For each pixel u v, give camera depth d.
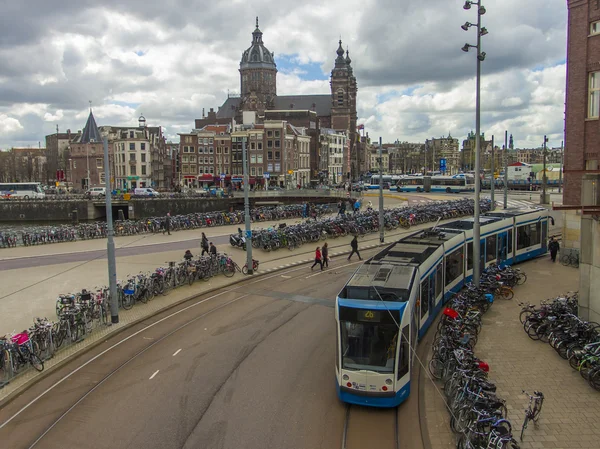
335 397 12.77
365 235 41.16
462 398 10.83
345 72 144.75
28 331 15.91
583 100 23.16
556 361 14.55
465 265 22.39
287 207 53.75
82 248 36.41
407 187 94.44
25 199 80.88
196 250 34.59
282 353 15.73
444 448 10.40
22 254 34.22
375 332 11.86
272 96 150.25
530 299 21.02
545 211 31.14
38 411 12.23
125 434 11.09
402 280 13.70
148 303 21.41
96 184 111.50
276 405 12.36
